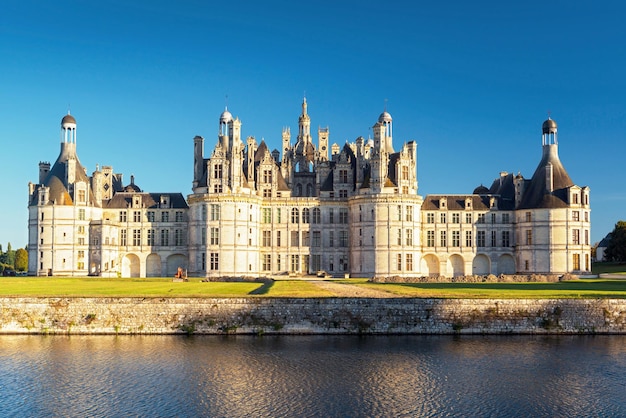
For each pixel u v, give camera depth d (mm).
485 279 115812
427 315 65938
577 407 43438
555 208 140000
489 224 149125
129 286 89312
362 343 61625
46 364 54000
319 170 149625
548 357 55969
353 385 48062
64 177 144000
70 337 64562
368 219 138000
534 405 43844
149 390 47000
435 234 148875
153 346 60344
